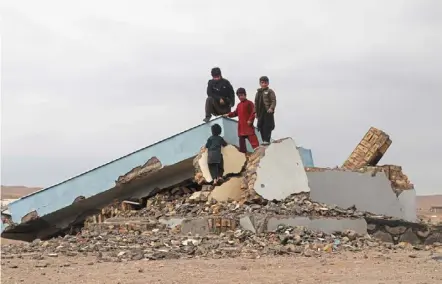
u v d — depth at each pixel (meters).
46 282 8.20
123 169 19.59
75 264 10.34
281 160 16.78
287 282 7.97
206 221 14.53
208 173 17.30
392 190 19.41
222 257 11.21
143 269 9.40
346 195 18.47
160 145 19.12
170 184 20.08
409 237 17.03
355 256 11.47
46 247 13.50
